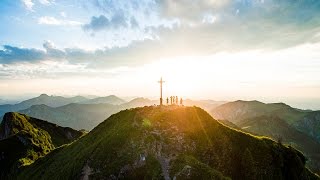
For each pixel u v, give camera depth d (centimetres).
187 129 7438
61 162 9569
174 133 7256
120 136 7269
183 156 6406
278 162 6938
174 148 6819
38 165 11400
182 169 5888
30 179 10475
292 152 7406
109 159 6775
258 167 6638
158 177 5828
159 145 6806
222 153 6875
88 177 6612
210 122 7656
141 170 6272
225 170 6594
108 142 7262
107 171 6412
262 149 6975
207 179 5684
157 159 6456
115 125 8738
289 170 7119
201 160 6688
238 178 6525
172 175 5834
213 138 7219
